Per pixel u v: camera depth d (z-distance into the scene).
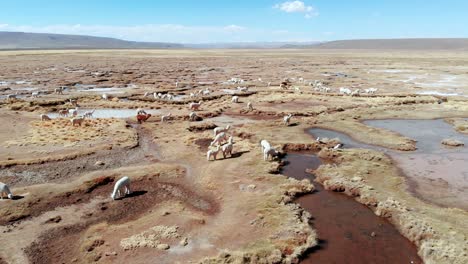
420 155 38.41
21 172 31.70
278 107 63.19
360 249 21.34
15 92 73.75
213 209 25.92
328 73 120.38
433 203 26.98
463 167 34.66
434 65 151.75
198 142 41.59
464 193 28.72
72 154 35.81
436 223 23.30
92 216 24.73
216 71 123.69
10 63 140.50
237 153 37.28
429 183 30.67
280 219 23.78
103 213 25.19
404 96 74.62
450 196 28.16
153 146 40.16
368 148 40.75
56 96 69.56
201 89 81.94
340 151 38.25
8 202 25.72
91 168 33.09
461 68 137.12
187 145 40.00
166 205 26.36
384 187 29.52
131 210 25.70
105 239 21.62
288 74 116.12
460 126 49.97
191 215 24.70
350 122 51.88
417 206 25.98
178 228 22.81
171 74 111.50
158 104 65.06
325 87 81.94
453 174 32.81
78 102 65.31
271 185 29.34
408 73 119.75
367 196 27.44
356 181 30.30
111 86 84.75
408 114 58.47
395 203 25.89
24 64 137.38
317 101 68.62
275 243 21.22
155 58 190.75
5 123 47.72
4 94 71.19
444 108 62.91
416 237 22.11
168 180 30.78
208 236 21.98
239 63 162.00
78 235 22.38
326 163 36.09
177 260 19.61
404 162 36.09
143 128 47.94
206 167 33.38
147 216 24.58
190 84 89.56
